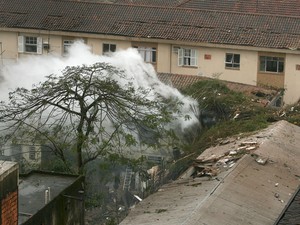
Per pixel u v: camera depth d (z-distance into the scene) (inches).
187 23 1610.5
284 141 950.4
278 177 824.9
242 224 697.6
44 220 645.3
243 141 944.9
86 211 895.7
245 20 1599.4
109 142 890.1
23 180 729.0
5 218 565.0
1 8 1713.8
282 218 650.2
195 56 1592.0
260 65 1557.6
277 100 1478.8
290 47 1517.0
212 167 848.9
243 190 770.8
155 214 722.8
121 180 972.6
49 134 934.4
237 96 1211.2
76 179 728.3
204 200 728.3
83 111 847.7
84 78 872.3
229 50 1566.2
